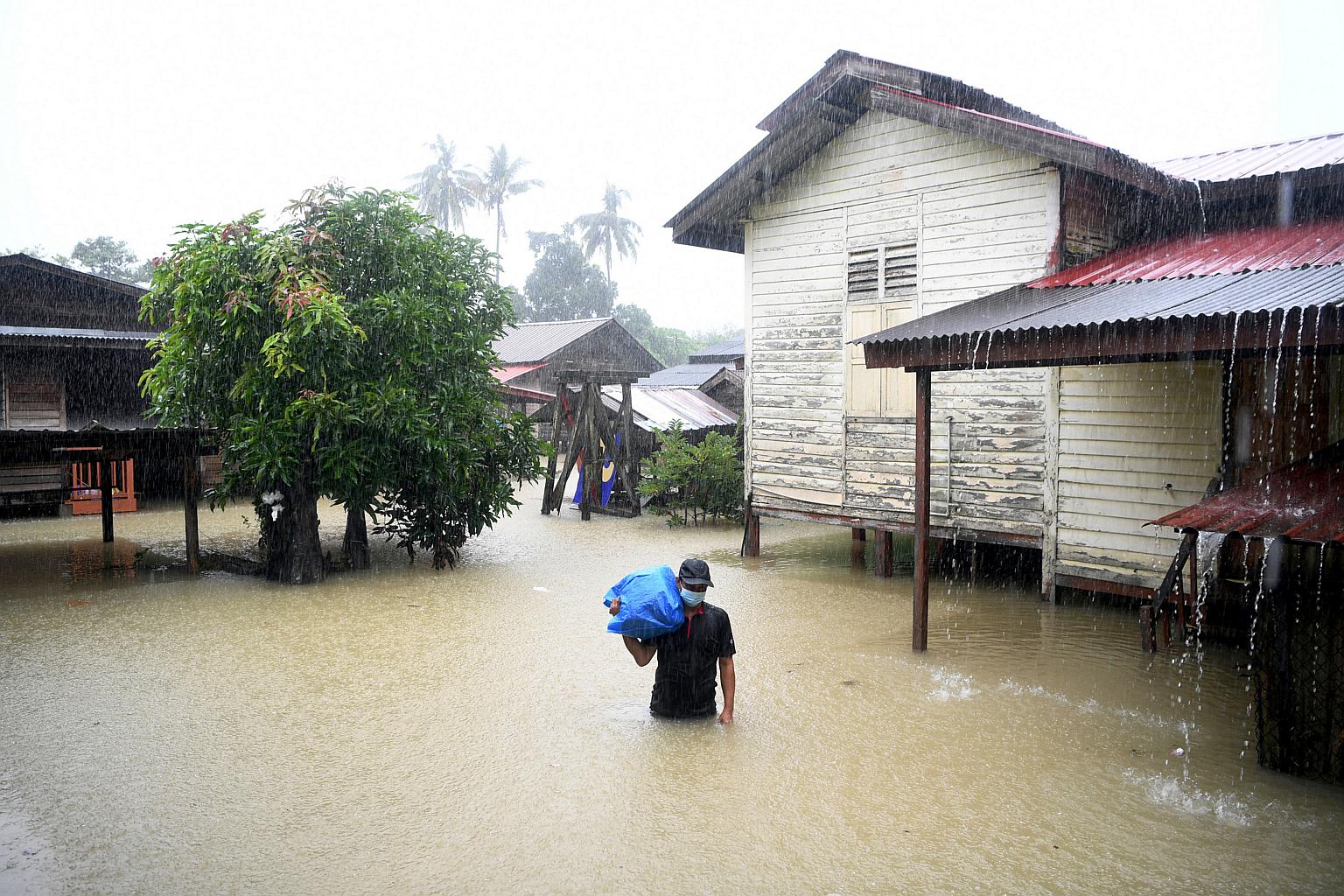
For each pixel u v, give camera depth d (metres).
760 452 12.22
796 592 10.21
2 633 8.45
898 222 10.55
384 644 8.06
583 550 13.09
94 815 4.77
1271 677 5.25
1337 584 5.04
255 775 5.26
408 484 11.45
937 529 10.26
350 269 11.00
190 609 9.42
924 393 7.57
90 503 16.69
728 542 13.84
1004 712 6.28
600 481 16.92
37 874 4.18
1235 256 8.23
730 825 4.64
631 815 4.76
